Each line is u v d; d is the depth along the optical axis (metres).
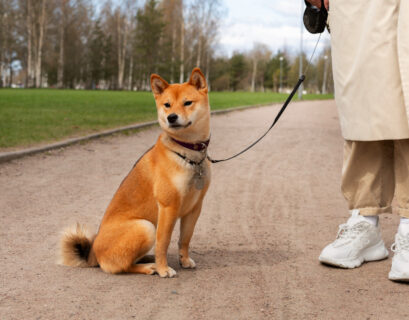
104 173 7.85
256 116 21.75
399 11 3.23
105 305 2.92
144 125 14.95
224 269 3.64
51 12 65.81
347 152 3.70
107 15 79.06
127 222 3.48
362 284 3.26
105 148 10.62
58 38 71.75
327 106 34.94
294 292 3.13
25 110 19.33
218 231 4.79
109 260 3.47
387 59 3.27
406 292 3.10
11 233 4.60
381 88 3.29
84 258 3.73
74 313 2.79
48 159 8.98
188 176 3.37
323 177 7.78
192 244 4.36
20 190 6.52
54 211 5.49
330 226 4.93
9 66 78.06
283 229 4.84
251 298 3.04
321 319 2.71
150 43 73.69
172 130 3.30
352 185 3.70
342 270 3.57
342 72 3.53
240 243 4.38
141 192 3.52
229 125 16.81
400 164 3.41
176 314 2.78
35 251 4.07
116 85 87.44
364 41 3.35
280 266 3.70
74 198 6.14
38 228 4.79
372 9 3.32
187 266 3.69
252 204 5.98
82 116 17.14
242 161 9.29
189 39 74.44
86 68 84.88
